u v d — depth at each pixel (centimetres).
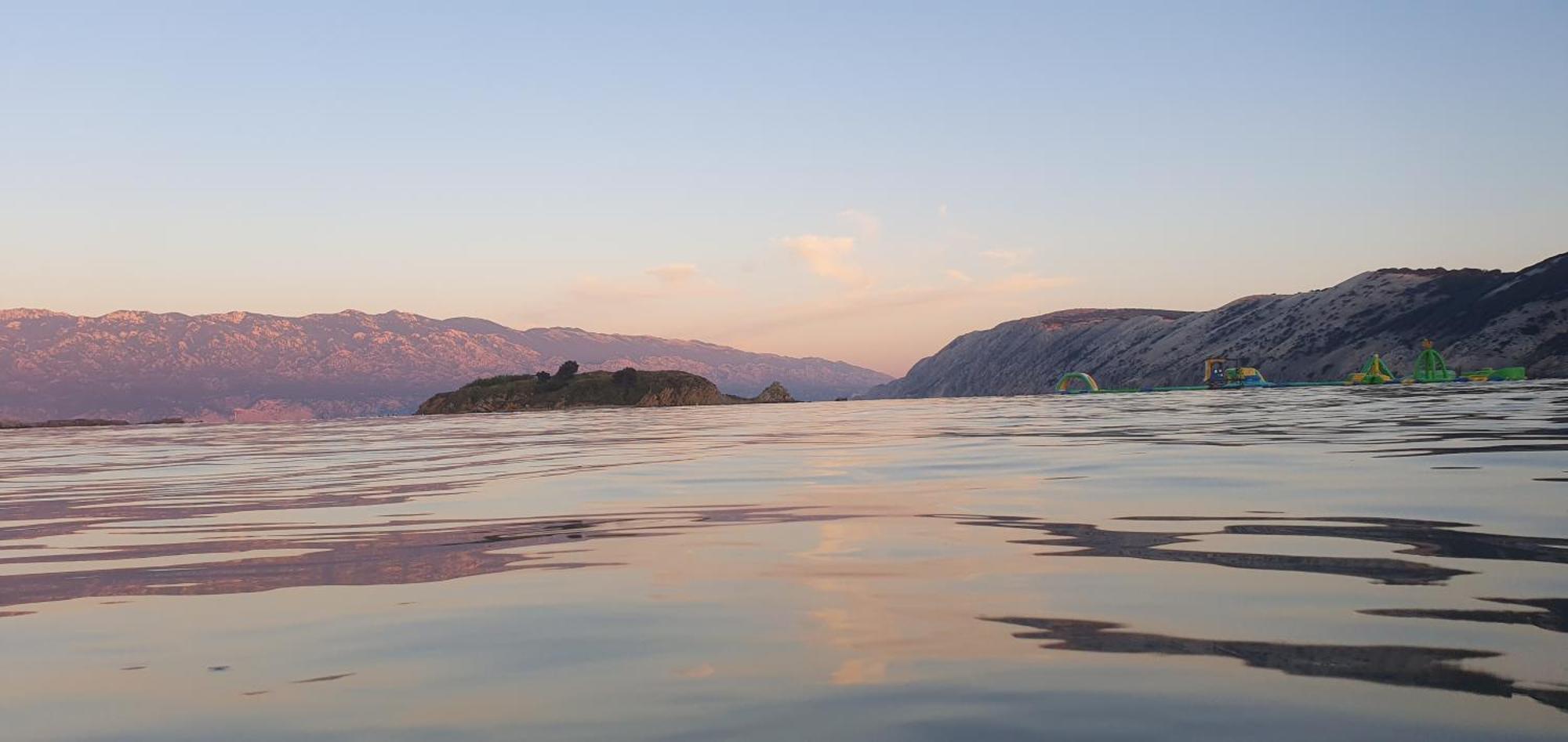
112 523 904
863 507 854
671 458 1636
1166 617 426
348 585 550
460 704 328
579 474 1321
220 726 312
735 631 420
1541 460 1115
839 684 340
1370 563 535
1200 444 1589
